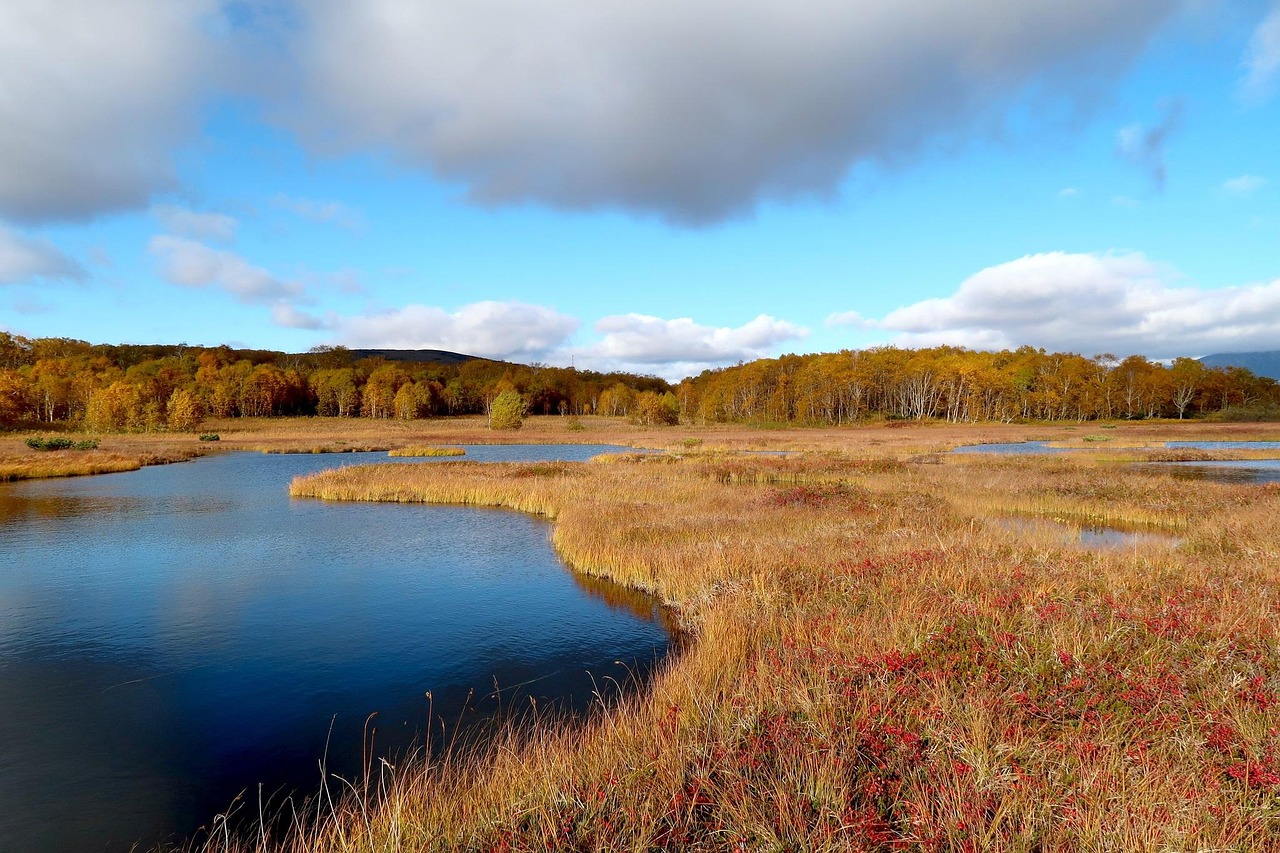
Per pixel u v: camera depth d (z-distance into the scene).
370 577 15.98
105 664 10.54
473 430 95.06
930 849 4.07
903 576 10.72
